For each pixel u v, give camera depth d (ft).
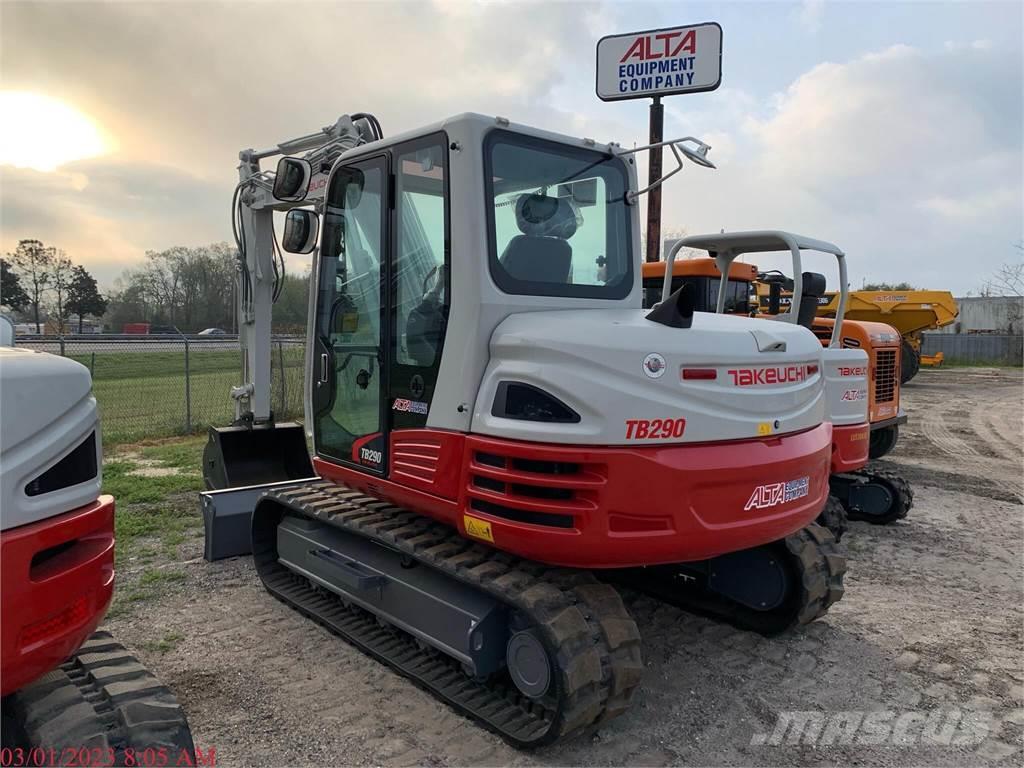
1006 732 10.93
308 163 16.07
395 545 11.91
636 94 33.22
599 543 9.38
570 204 11.73
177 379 59.72
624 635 10.03
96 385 55.57
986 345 107.24
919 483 28.58
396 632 12.91
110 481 24.73
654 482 9.37
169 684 11.76
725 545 10.03
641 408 9.39
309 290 13.96
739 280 26.32
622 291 12.37
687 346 9.88
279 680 11.94
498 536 9.91
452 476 10.49
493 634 10.73
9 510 6.07
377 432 12.07
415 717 10.94
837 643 13.83
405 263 11.51
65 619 6.56
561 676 9.47
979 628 14.61
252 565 17.15
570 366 9.51
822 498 11.77
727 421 10.02
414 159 11.31
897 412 27.86
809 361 11.75
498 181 10.65
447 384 10.61
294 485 16.15
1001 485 28.30
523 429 9.59
